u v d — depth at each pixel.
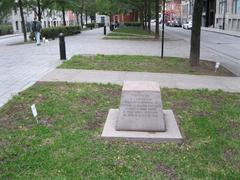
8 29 62.78
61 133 6.29
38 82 10.77
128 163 5.20
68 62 14.79
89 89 9.70
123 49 21.80
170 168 5.09
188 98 8.94
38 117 7.19
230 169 5.06
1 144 5.84
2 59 16.88
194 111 7.78
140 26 71.06
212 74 12.88
